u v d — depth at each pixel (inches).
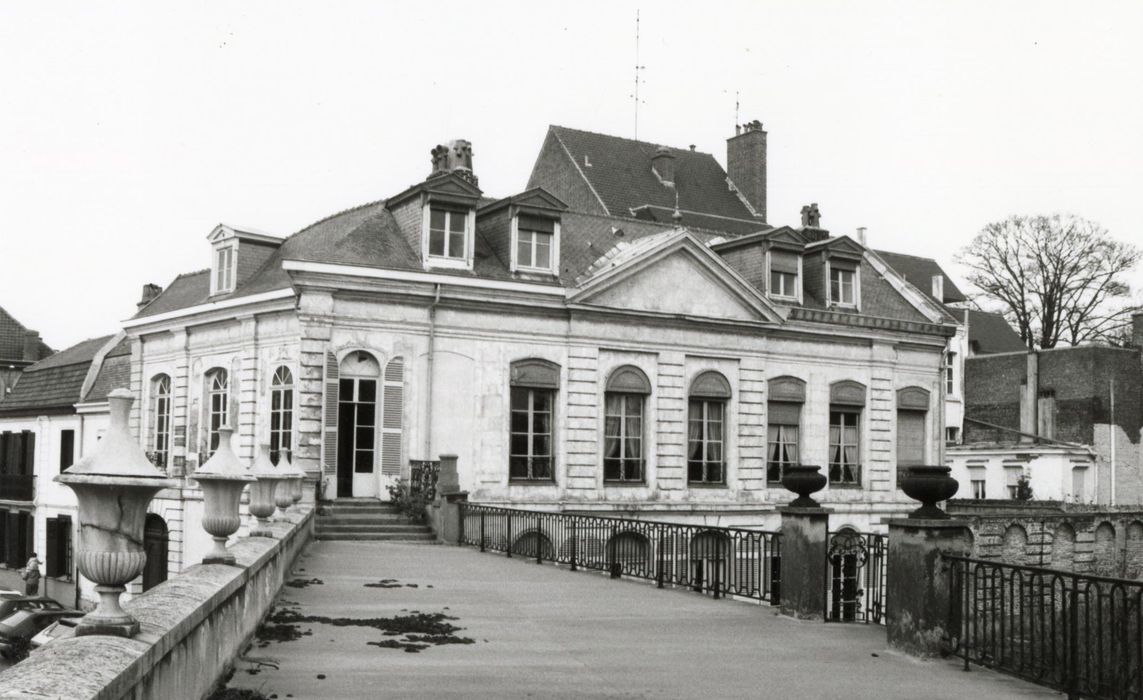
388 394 1068.5
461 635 460.4
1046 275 2274.9
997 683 386.0
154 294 1715.1
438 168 1241.4
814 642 469.1
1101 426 1916.8
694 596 632.4
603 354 1194.6
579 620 522.6
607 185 1803.6
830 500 1342.3
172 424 1214.9
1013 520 1154.0
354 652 400.8
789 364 1327.5
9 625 1005.2
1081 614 837.2
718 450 1274.6
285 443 1049.5
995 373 2090.3
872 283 1492.4
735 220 1875.0
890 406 1398.9
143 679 211.9
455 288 1098.7
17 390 1669.5
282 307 1064.2
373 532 984.9
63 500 1488.7
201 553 1153.4
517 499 1127.6
